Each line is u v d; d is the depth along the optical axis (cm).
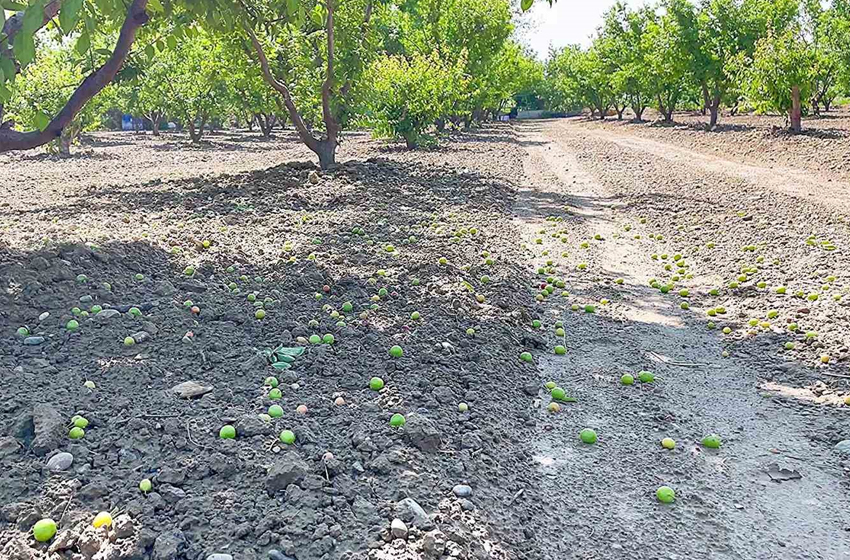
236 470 429
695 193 1684
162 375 560
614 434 544
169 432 467
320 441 476
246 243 1038
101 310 673
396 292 812
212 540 368
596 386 632
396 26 3938
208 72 2034
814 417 569
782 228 1227
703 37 3919
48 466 421
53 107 2339
